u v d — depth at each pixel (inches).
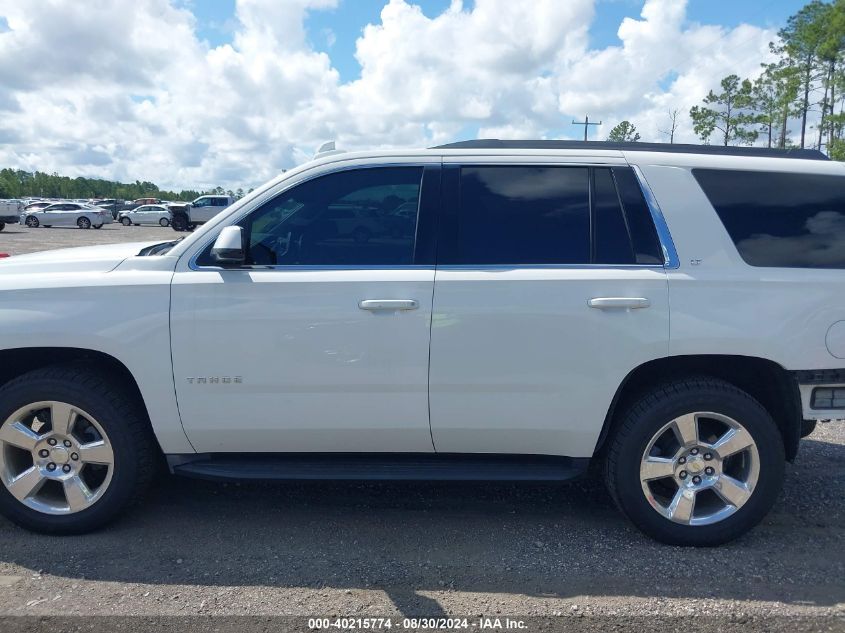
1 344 127.5
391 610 111.3
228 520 144.7
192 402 130.3
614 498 135.6
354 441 133.7
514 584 119.6
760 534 139.6
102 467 139.5
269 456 139.4
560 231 132.1
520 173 135.5
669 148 142.5
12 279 130.6
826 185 135.0
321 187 135.3
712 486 132.1
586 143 142.2
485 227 132.6
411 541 135.9
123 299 128.1
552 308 126.6
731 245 130.3
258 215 134.3
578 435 131.2
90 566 124.3
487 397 129.5
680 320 126.3
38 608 110.7
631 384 138.8
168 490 160.4
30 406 131.6
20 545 132.3
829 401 129.6
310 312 127.4
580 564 126.9
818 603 114.2
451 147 141.3
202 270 130.7
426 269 130.1
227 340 128.1
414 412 130.5
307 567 124.9
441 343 127.6
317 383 129.0
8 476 133.9
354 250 132.6
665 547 133.8
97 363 138.9
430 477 132.4
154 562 126.1
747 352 126.5
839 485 165.0
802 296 127.3
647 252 130.4
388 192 135.2
